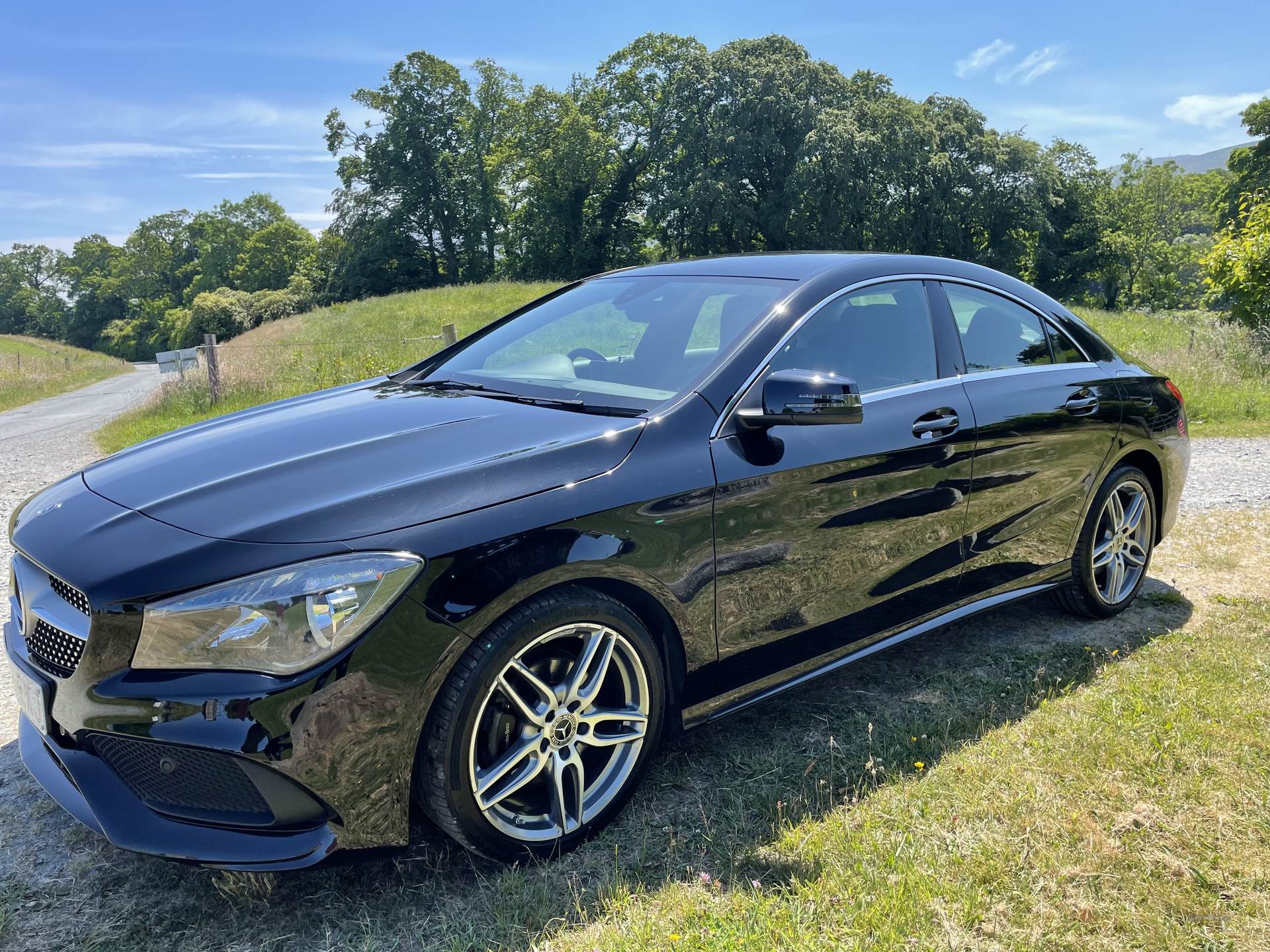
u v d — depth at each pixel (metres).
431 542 1.88
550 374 2.83
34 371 32.53
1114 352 3.75
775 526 2.42
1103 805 2.31
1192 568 4.32
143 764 1.86
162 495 2.10
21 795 2.48
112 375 42.72
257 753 1.73
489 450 2.17
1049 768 2.49
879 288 2.94
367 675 1.80
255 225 101.62
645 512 2.16
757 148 52.81
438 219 62.16
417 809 2.08
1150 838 2.17
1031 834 2.19
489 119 63.41
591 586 2.13
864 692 3.04
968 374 3.05
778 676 2.57
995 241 57.47
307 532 1.84
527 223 63.62
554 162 58.28
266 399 12.57
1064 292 62.62
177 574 1.78
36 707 2.00
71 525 2.05
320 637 1.76
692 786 2.46
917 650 3.41
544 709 2.09
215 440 2.49
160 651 1.77
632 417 2.36
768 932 1.85
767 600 2.46
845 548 2.61
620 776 2.26
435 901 2.01
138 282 112.69
